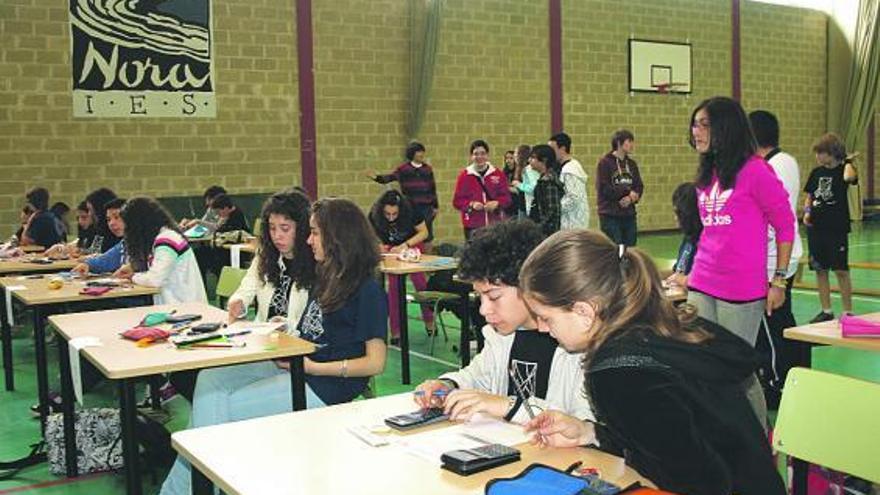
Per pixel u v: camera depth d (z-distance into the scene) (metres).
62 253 6.48
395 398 2.14
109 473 3.54
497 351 2.17
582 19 11.56
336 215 2.87
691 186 4.08
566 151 6.52
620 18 11.92
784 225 3.07
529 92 11.18
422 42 10.12
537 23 11.18
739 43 13.16
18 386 5.07
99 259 5.16
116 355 2.74
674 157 12.69
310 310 2.96
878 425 1.78
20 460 3.64
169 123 8.77
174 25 8.72
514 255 1.87
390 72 10.16
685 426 1.37
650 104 12.34
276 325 3.11
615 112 11.99
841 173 6.04
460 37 10.56
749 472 1.43
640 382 1.40
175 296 4.31
